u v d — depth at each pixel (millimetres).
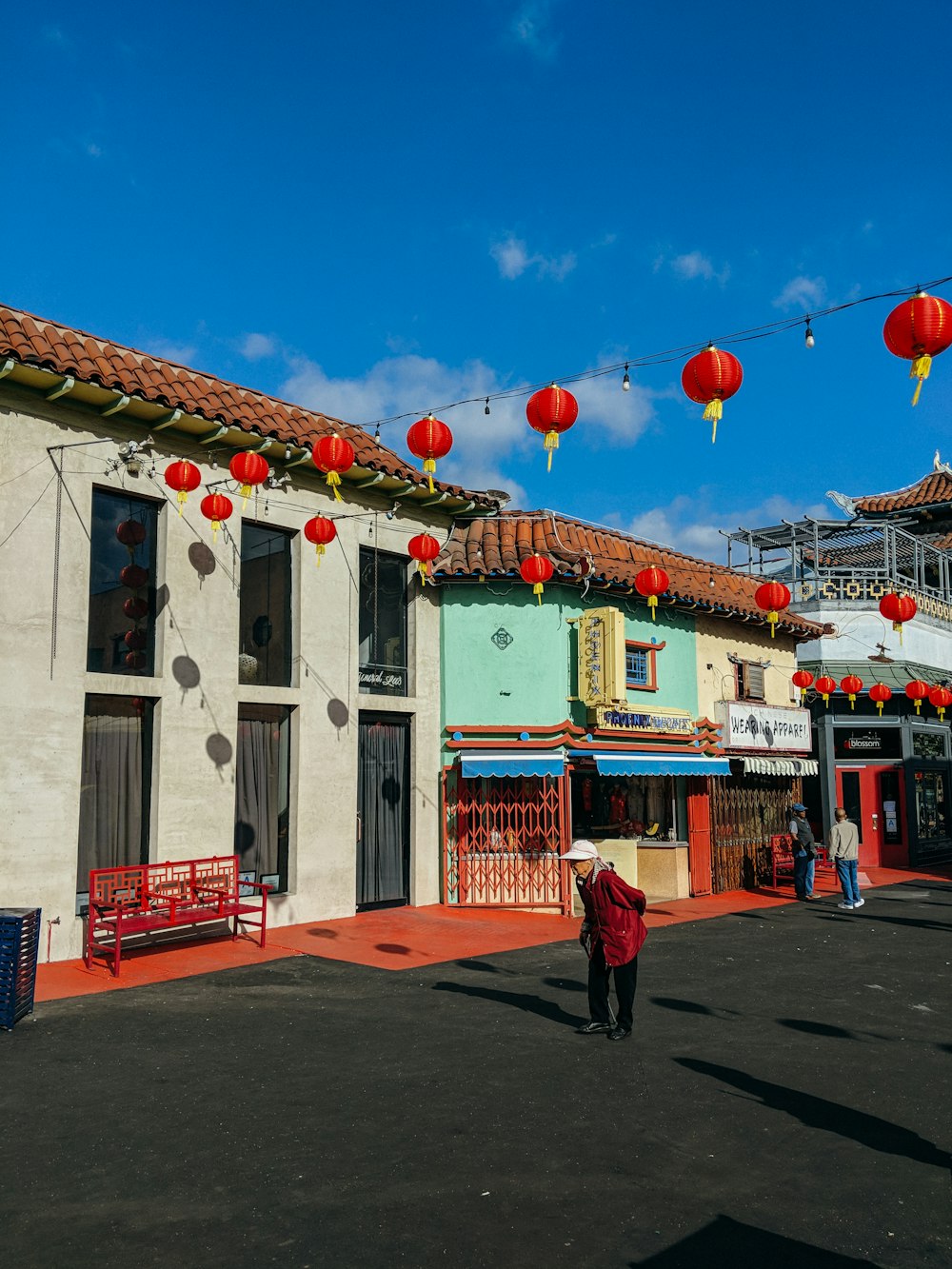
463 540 15812
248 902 12484
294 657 13273
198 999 9180
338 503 14047
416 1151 5535
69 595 10836
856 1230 4625
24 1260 4285
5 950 8141
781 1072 7113
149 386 11594
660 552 18875
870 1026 8523
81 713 10820
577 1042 7812
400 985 9844
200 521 12289
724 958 11703
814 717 23047
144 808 11562
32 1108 6227
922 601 24562
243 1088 6629
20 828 10211
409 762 14844
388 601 14992
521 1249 4414
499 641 15305
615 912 7961
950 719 25062
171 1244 4441
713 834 18312
